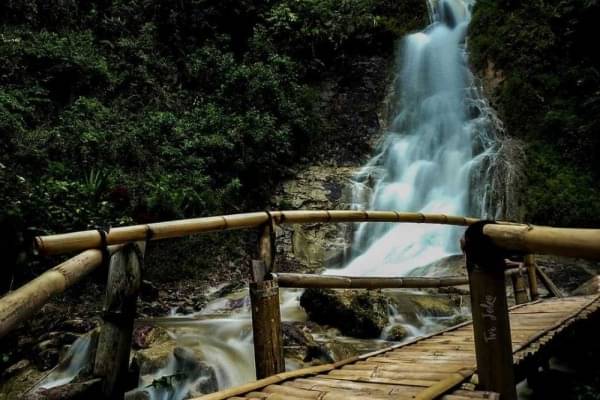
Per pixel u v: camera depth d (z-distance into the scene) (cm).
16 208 523
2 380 437
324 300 528
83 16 1068
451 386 194
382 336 498
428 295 622
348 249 927
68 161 765
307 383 223
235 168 962
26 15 951
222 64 1112
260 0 1264
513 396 177
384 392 200
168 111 1009
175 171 859
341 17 1310
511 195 947
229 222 234
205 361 411
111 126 862
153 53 1084
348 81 1298
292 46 1265
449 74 1313
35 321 529
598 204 877
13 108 762
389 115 1243
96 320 525
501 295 180
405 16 1452
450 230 916
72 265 143
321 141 1162
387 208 1012
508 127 1109
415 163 1110
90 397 167
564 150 1001
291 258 892
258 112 1021
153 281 748
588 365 441
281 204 997
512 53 1205
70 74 913
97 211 669
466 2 1486
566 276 725
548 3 1218
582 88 1066
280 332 249
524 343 275
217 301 698
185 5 1161
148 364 404
